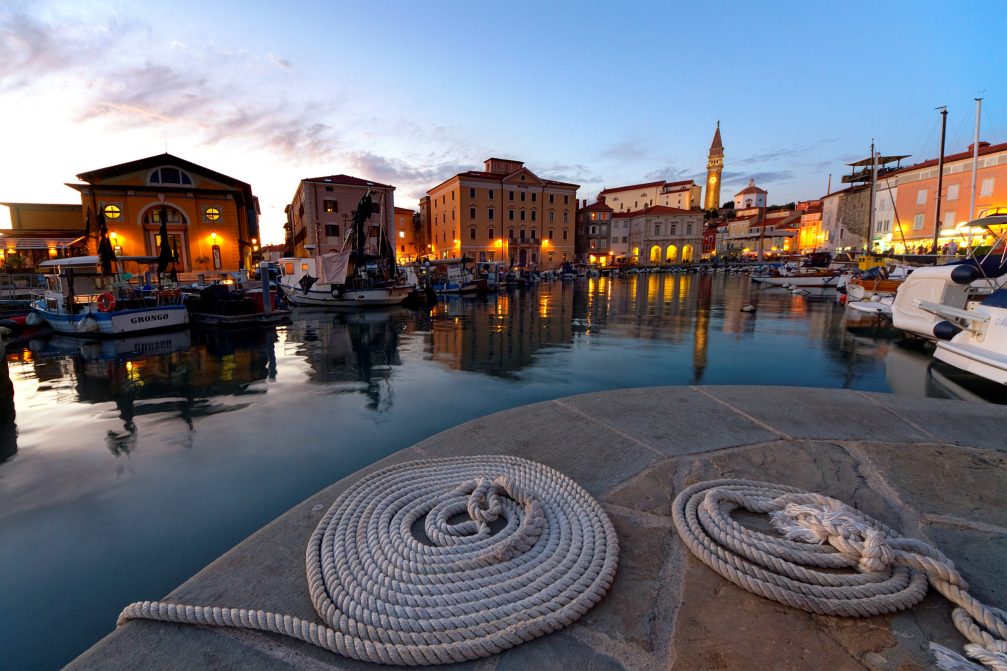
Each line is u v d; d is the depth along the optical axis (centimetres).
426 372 898
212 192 3369
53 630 252
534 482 226
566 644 136
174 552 325
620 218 7600
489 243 5891
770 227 8219
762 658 128
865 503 203
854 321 1586
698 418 306
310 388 786
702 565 168
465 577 164
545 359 1011
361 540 186
